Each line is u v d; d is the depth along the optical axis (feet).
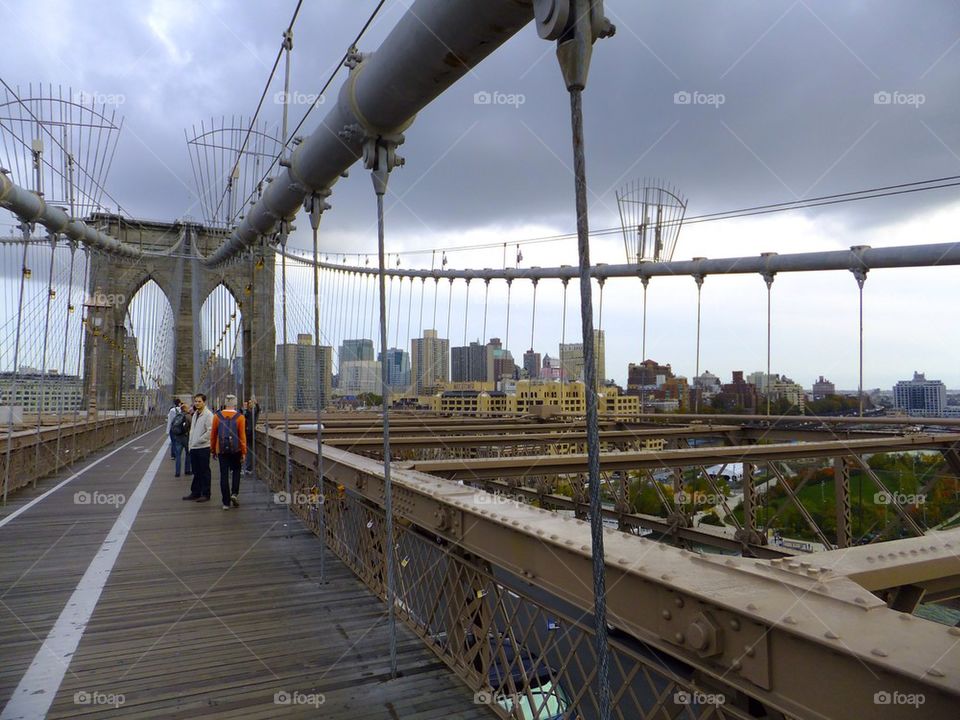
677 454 19.30
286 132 17.98
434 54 7.78
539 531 7.45
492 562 8.49
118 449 62.75
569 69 4.89
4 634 12.25
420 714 9.00
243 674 10.37
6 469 28.55
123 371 106.32
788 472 28.50
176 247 105.50
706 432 33.22
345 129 10.75
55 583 15.81
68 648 11.53
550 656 7.66
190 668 10.62
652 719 5.90
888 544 5.92
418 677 10.19
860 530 25.34
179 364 109.50
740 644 4.60
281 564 17.57
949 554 5.63
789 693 4.20
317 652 11.27
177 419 38.86
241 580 15.97
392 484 12.50
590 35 4.91
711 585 5.12
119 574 16.61
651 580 5.41
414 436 29.55
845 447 23.32
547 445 31.99
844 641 3.84
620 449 30.94
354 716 8.96
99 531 22.30
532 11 6.33
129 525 23.34
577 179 4.82
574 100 4.89
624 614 5.89
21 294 29.37
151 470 42.60
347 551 17.38
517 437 26.63
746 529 26.17
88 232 43.91
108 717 8.97
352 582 15.71
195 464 29.09
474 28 6.96
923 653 3.63
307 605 13.94
